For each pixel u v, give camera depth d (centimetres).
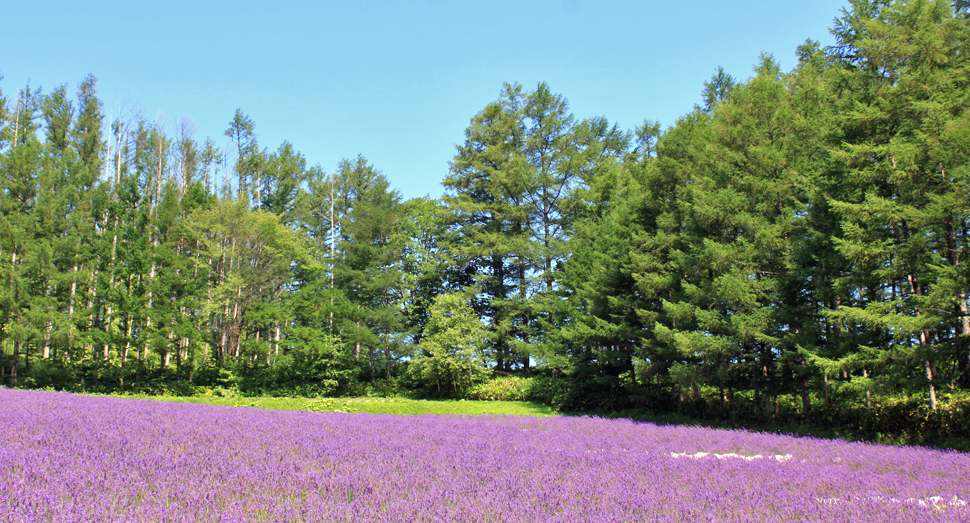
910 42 1658
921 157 1416
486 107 4019
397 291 4066
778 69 2859
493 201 4028
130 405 1355
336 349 3628
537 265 3709
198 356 3738
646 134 4016
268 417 1227
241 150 5391
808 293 1845
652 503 530
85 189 3762
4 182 3412
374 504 496
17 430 807
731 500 567
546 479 634
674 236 2262
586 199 3459
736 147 2106
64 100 4575
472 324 3416
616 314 2622
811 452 1066
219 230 3581
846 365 1419
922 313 1331
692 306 2027
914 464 890
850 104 1878
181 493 500
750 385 2227
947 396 1523
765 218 1861
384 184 4362
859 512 531
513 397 3162
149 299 3378
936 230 1423
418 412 2617
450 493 545
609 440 1152
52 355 3625
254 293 3803
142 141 4922
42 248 3169
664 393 2531
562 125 3947
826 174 1720
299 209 4928
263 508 465
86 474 550
